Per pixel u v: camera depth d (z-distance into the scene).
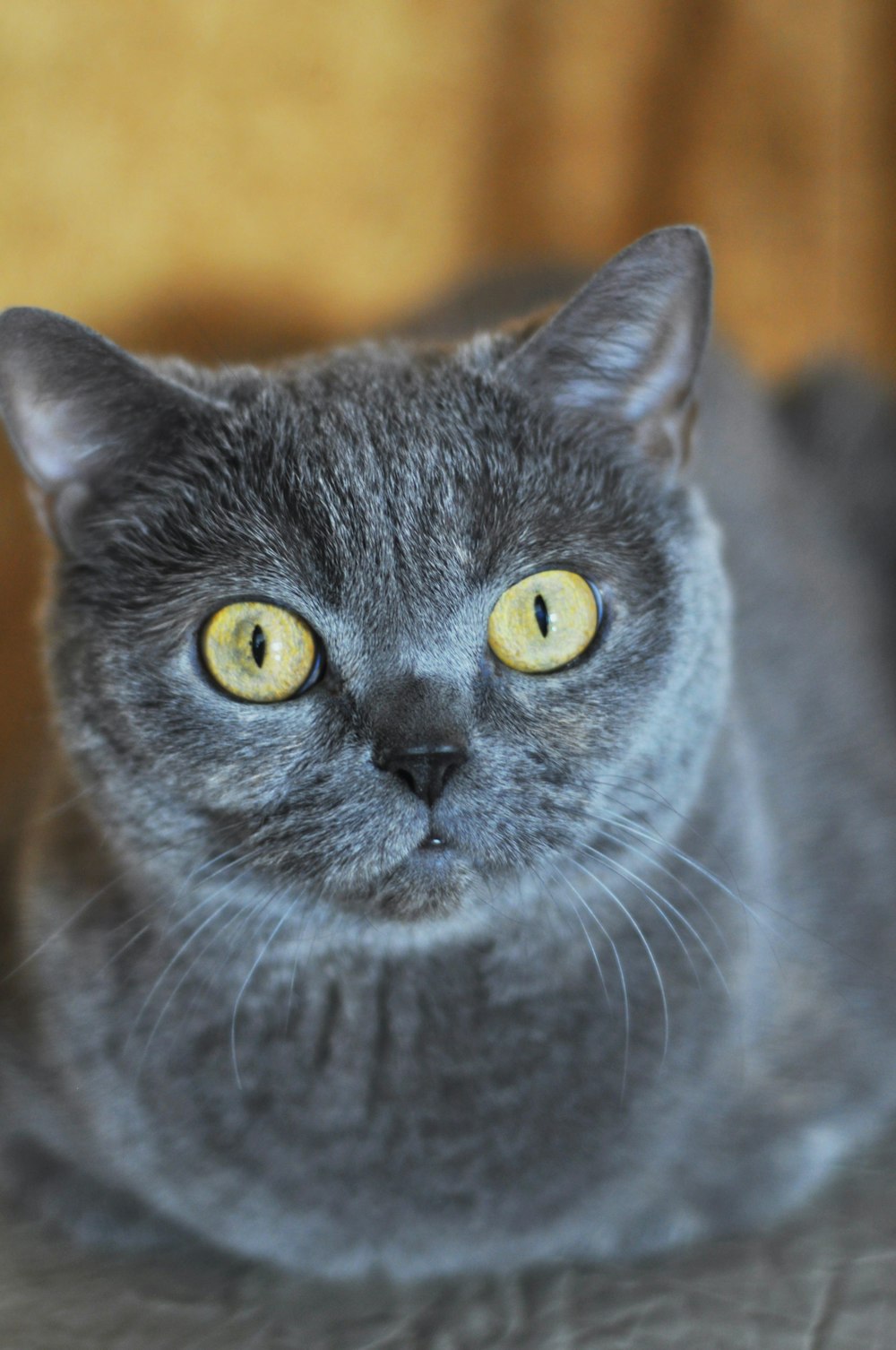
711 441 0.61
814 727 0.57
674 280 0.48
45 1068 0.50
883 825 0.57
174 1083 0.48
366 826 0.45
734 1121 0.50
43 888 0.50
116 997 0.48
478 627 0.45
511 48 0.76
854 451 0.68
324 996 0.47
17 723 0.63
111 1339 0.47
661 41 0.77
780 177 0.81
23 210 0.70
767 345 0.82
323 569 0.45
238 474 0.46
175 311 0.72
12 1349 0.47
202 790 0.46
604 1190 0.48
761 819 0.52
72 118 0.69
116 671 0.46
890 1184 0.52
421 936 0.47
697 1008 0.49
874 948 0.55
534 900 0.47
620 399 0.48
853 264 0.82
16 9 0.68
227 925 0.47
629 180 0.79
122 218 0.71
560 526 0.46
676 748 0.48
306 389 0.48
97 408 0.47
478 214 0.77
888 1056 0.54
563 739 0.46
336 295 0.75
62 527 0.47
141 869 0.47
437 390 0.47
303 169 0.74
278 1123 0.48
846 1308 0.47
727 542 0.58
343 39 0.73
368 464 0.46
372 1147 0.48
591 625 0.46
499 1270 0.49
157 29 0.70
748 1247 0.50
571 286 0.67
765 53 0.79
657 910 0.48
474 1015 0.48
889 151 0.81
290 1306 0.48
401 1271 0.49
